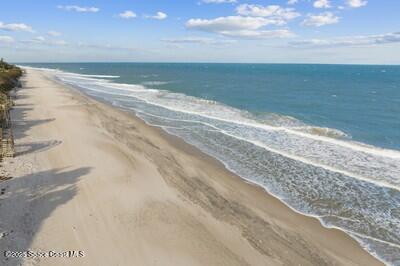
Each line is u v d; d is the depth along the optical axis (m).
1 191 10.04
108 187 10.95
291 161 15.22
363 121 24.97
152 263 7.38
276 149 16.98
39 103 27.05
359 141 19.30
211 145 17.70
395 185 12.59
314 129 21.27
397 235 9.36
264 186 12.47
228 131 20.80
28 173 11.62
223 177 13.18
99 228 8.55
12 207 9.13
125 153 14.69
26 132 17.05
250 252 8.07
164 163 14.01
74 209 9.38
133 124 21.88
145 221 9.04
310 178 13.26
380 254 8.48
